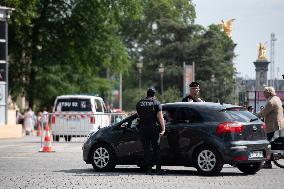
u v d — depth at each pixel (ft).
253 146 140.87
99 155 150.82
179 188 119.24
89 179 134.51
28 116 404.57
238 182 129.08
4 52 325.83
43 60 456.45
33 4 406.62
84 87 474.08
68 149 232.32
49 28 457.68
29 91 457.68
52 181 130.93
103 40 467.93
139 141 146.72
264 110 159.84
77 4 458.91
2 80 326.65
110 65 474.90
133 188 119.24
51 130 281.95
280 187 121.29
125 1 467.52
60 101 297.74
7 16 325.42
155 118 142.82
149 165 145.18
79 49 463.42
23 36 453.99
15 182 129.29
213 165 139.95
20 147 246.27
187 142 142.00
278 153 158.10
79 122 280.31
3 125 329.31
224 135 139.13
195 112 142.72
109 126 151.02
